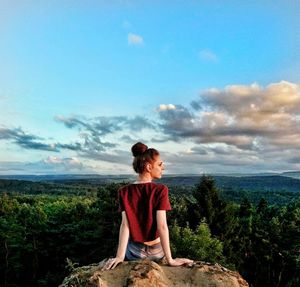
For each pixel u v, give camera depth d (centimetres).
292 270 4778
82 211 5925
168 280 485
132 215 511
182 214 4794
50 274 4594
